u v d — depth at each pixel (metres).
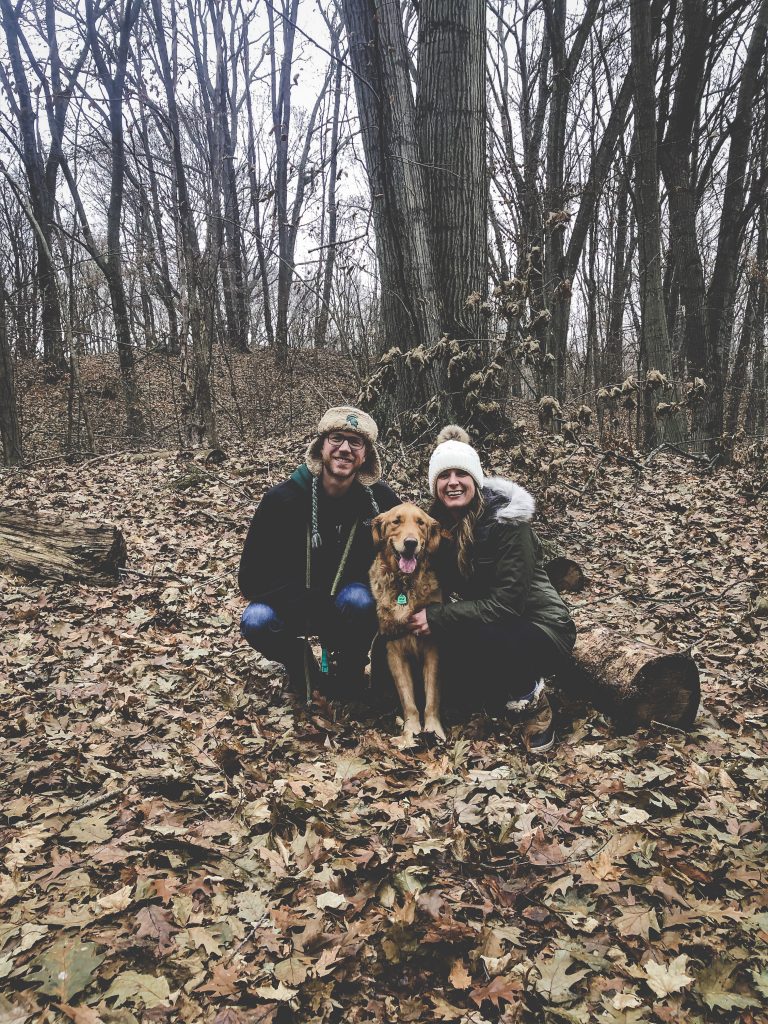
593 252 16.36
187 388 11.39
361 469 3.79
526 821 2.69
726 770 3.05
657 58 14.65
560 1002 1.92
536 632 3.36
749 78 12.62
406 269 8.25
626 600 5.36
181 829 2.63
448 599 3.79
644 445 11.65
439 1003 1.91
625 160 15.82
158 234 19.09
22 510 5.81
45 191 16.00
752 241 17.89
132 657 4.34
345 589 3.74
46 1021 1.79
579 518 7.25
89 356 22.03
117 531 5.84
